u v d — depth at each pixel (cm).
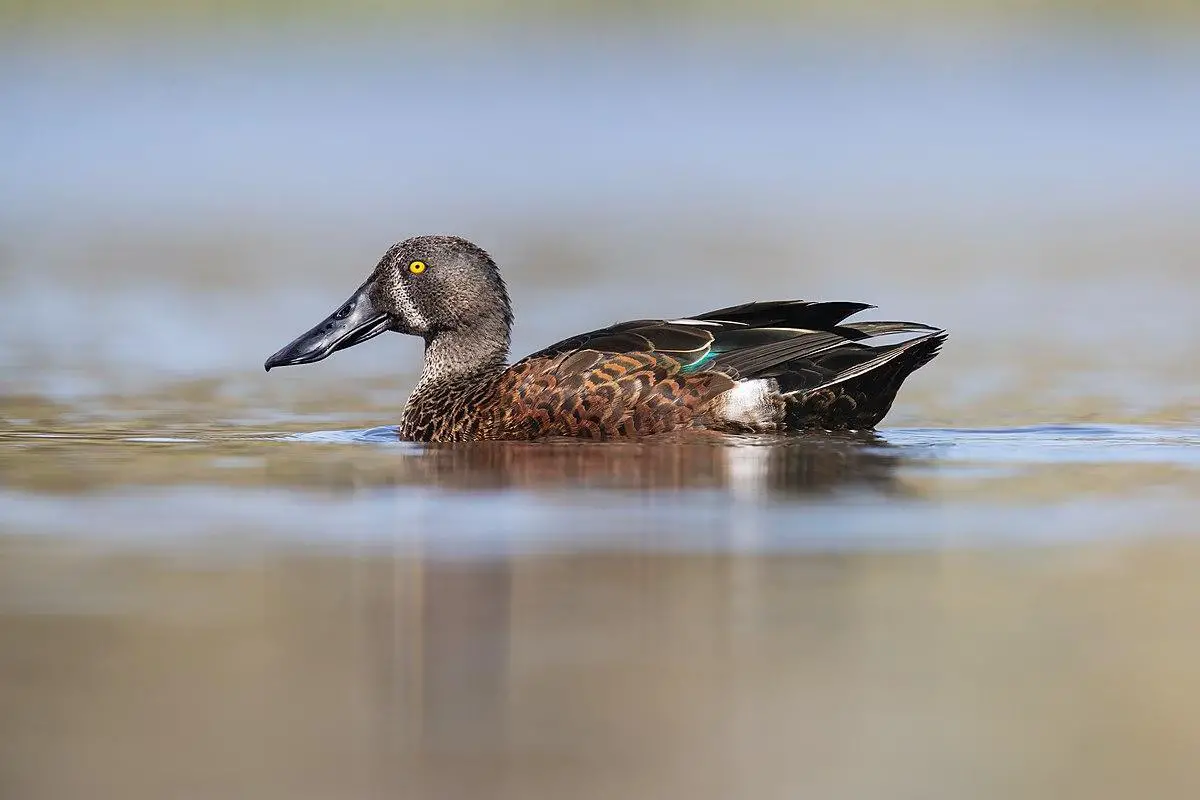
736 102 6075
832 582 1064
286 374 2089
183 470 1442
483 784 774
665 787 771
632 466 1416
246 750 812
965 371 2039
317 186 4319
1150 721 852
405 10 7088
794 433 1537
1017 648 943
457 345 1700
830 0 7419
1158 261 3070
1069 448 1534
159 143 5125
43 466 1461
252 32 6831
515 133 5406
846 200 4072
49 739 828
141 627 983
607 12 7338
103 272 2955
